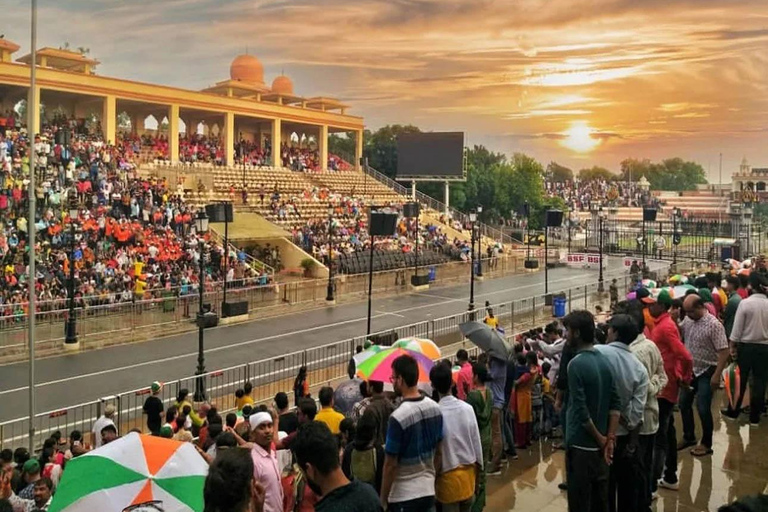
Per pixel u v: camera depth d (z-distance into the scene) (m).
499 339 10.50
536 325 29.75
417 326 24.69
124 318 27.44
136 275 30.95
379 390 8.78
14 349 24.19
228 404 18.33
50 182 34.56
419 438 5.51
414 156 65.06
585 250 63.78
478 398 7.79
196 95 54.12
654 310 8.23
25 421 16.88
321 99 67.38
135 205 36.84
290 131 72.19
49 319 26.12
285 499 7.33
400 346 10.98
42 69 44.66
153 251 33.53
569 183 102.94
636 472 6.59
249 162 59.72
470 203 81.88
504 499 8.07
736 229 60.53
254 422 6.40
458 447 6.00
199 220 22.97
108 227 33.53
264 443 6.41
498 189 82.75
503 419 10.02
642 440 7.02
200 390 18.33
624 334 6.57
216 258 36.09
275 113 60.72
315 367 21.89
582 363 6.05
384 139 87.25
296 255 43.88
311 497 6.07
